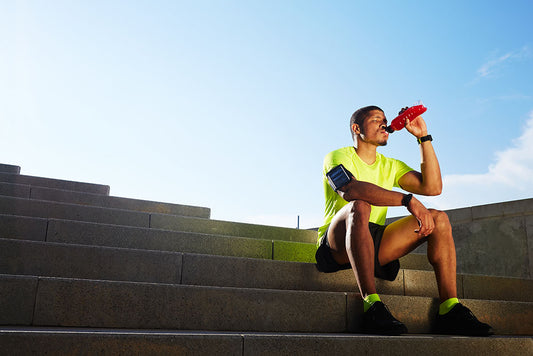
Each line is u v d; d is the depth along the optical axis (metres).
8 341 1.51
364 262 2.32
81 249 2.58
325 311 2.37
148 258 2.66
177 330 2.07
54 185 4.85
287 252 3.59
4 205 3.59
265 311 2.26
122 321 2.04
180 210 4.75
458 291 3.28
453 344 2.09
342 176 2.52
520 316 2.86
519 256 4.79
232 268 2.76
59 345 1.55
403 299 2.52
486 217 5.16
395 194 2.43
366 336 1.94
